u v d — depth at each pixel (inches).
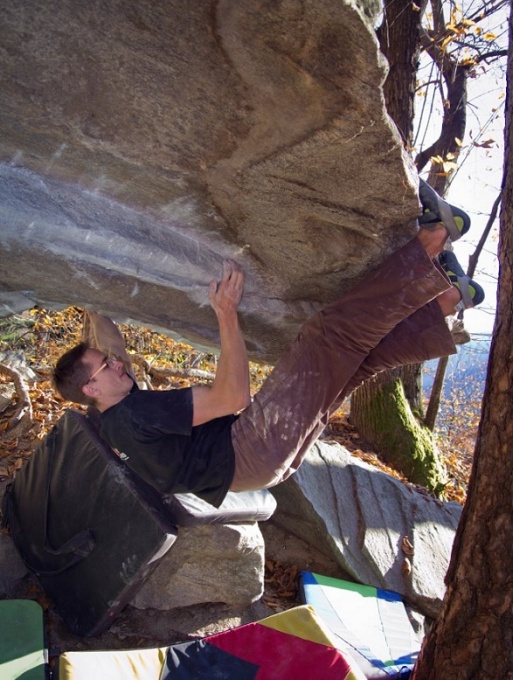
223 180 94.0
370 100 74.1
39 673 134.2
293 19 65.9
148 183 96.7
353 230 102.0
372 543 225.5
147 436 105.8
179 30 69.2
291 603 203.2
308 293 124.0
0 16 66.7
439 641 117.0
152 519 156.3
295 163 86.8
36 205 93.5
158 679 128.9
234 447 109.4
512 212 110.7
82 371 113.5
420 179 105.0
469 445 518.3
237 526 181.2
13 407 238.2
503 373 110.4
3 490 200.8
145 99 79.0
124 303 118.0
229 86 76.3
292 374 108.3
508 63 115.7
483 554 111.0
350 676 127.7
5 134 86.3
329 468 248.7
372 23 73.9
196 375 313.6
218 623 180.1
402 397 335.6
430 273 101.7
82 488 171.3
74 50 72.1
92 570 164.2
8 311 117.2
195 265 110.0
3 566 182.2
